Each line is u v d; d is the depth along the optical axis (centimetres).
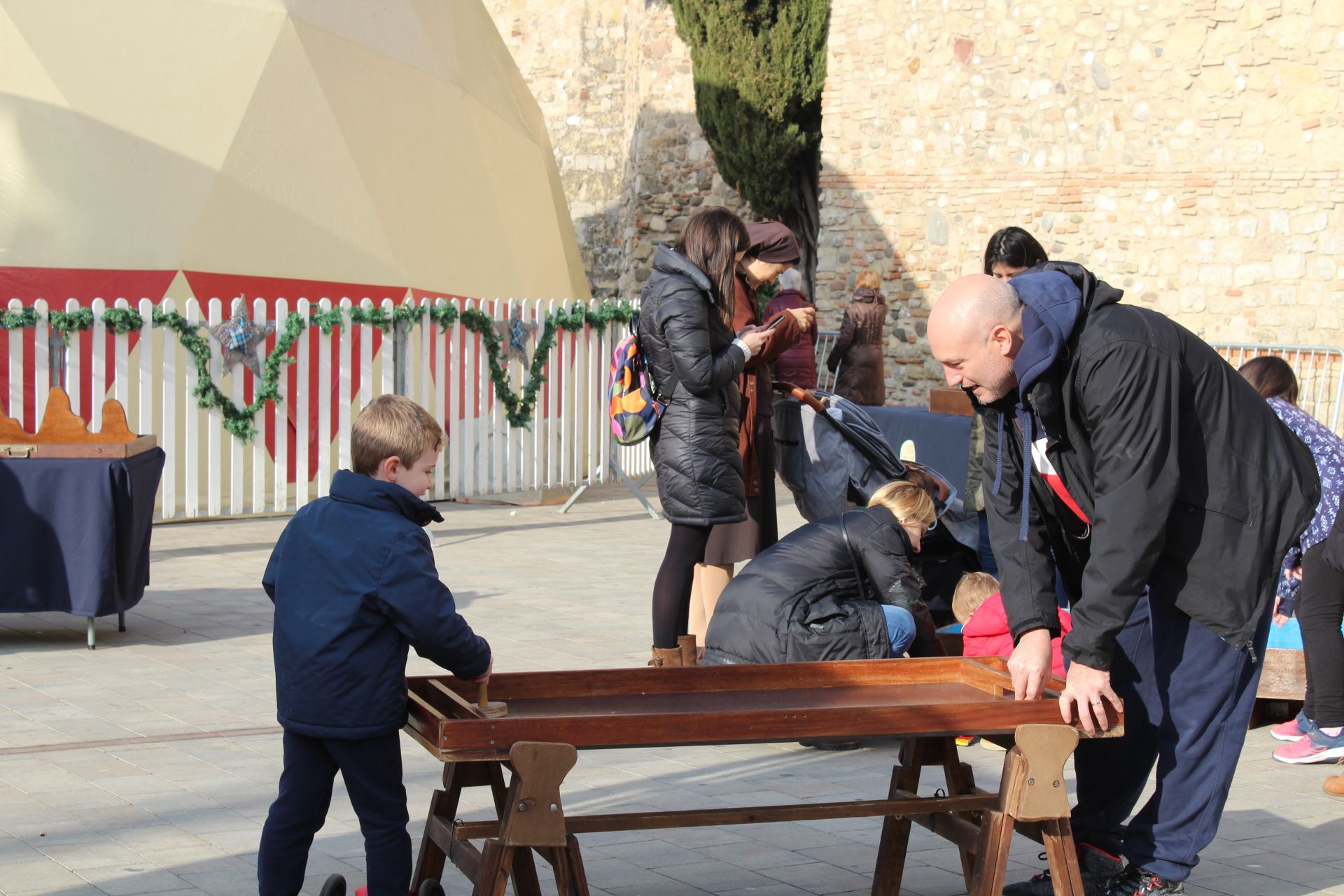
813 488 634
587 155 2556
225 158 1204
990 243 521
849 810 339
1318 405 1435
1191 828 363
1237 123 1542
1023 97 1647
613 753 529
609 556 986
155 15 1223
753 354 575
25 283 1091
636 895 377
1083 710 335
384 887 327
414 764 507
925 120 1700
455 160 1429
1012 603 362
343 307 1088
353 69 1341
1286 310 1529
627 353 580
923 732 330
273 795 457
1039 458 352
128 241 1138
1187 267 1575
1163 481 327
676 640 570
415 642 322
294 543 334
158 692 595
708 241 570
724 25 1800
